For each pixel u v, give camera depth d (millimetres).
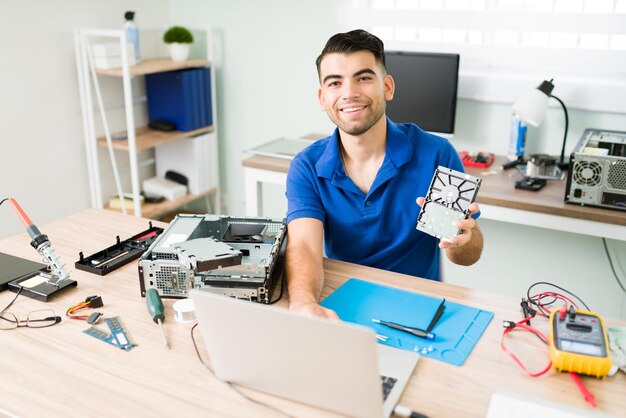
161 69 2961
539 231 2674
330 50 1479
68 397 1021
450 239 1348
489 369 1099
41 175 2963
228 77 3402
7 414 984
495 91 2645
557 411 935
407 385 1052
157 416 976
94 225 1781
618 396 1023
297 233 1535
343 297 1360
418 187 1604
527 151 2680
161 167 3488
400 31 2943
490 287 2873
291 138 3012
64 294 1379
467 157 2596
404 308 1309
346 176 1597
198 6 3357
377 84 1485
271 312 925
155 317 1251
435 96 2533
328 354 917
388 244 1659
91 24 3043
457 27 2705
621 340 1149
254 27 3230
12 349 1160
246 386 1051
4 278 1424
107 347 1170
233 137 3514
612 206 2018
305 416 977
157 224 1785
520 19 2570
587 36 2574
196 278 1316
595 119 2520
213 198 3658
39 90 2863
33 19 2764
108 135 2977
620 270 2564
